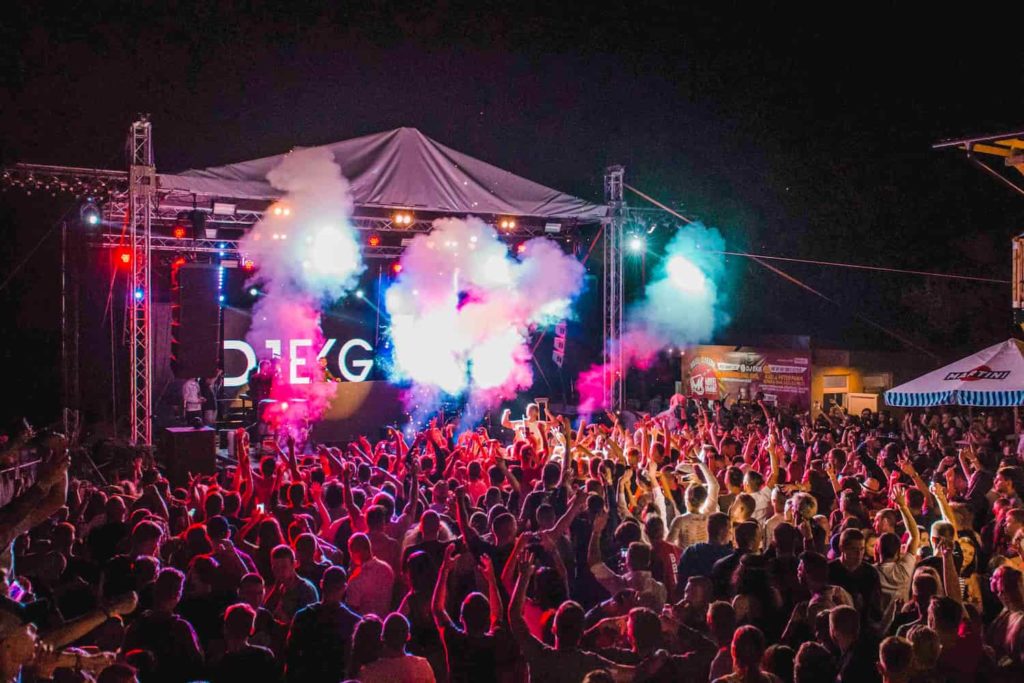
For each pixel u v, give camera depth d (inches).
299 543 232.1
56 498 115.3
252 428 808.3
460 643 178.5
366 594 229.3
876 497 331.6
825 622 189.2
